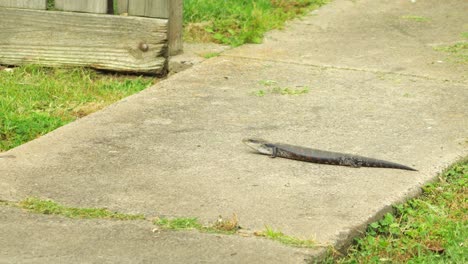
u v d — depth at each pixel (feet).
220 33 37.63
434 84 31.53
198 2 39.60
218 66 33.35
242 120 27.68
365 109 28.81
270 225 20.35
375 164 24.06
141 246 19.36
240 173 23.48
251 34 36.94
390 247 20.07
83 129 26.81
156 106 28.96
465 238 20.39
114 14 33.22
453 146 25.75
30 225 20.39
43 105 29.81
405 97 30.07
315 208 21.30
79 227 20.30
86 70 33.19
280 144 24.76
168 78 32.04
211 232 20.02
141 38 32.63
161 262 18.60
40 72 33.06
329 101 29.58
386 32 38.68
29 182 22.77
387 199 21.89
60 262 18.57
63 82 32.09
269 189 22.43
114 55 32.94
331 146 25.53
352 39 37.50
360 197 21.98
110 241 19.61
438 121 27.78
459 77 32.37
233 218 20.40
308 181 23.03
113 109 28.68
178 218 20.71
